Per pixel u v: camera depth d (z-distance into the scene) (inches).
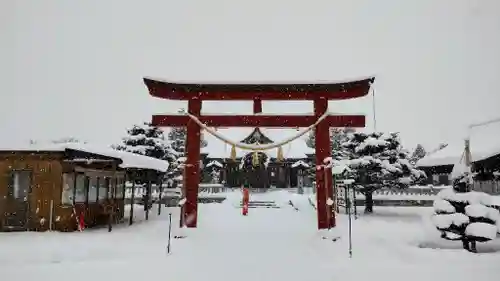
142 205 1214.9
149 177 819.4
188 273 332.2
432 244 495.5
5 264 367.6
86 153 633.0
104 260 386.0
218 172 2139.5
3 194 624.1
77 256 407.5
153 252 432.5
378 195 1330.0
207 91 617.0
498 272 324.5
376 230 626.8
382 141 999.6
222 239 538.3
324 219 585.3
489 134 559.5
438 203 467.5
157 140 1173.1
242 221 824.3
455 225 435.2
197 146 610.9
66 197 645.9
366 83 594.9
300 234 598.9
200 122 606.2
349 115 608.4
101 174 742.5
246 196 1023.6
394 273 330.6
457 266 350.0
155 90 610.2
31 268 347.3
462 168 512.4
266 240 532.7
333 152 1684.3
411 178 1016.2
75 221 639.8
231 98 618.8
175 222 789.2
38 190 629.3
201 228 666.2
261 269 350.0
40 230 619.8
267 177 2140.7
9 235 565.3
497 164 528.1
